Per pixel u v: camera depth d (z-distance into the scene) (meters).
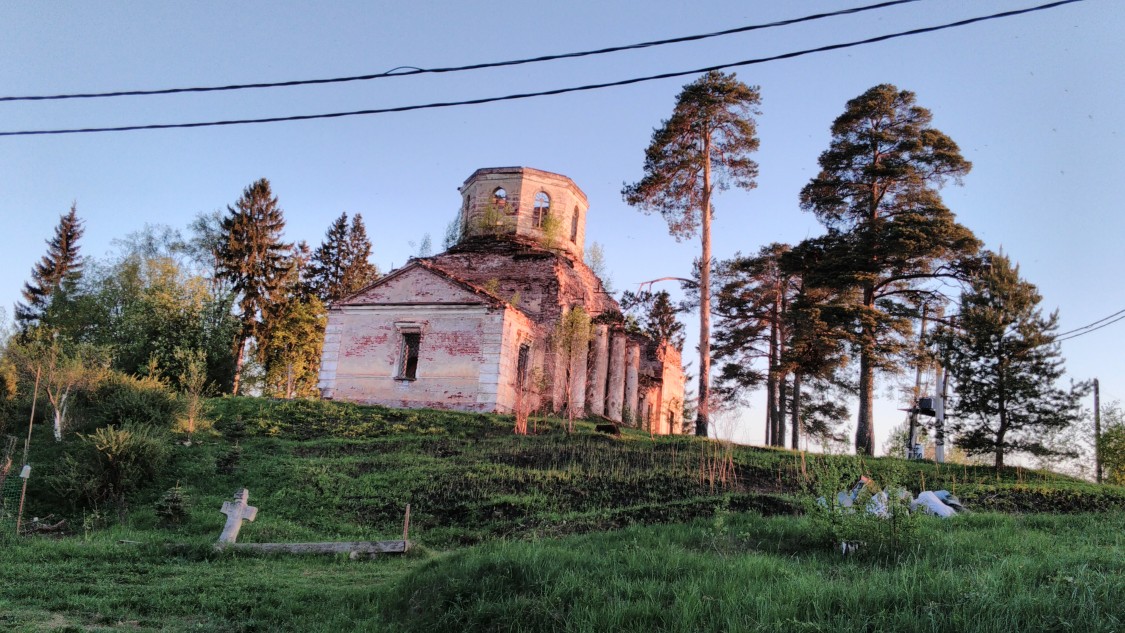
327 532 19.39
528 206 42.88
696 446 27.72
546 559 11.94
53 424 28.02
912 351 33.75
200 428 28.69
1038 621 8.06
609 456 25.83
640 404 47.00
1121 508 20.50
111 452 21.33
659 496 21.23
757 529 15.21
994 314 26.72
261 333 52.78
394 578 13.33
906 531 13.06
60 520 19.72
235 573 13.91
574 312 35.31
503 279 39.44
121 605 11.10
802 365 37.47
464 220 44.66
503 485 22.36
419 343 35.31
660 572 11.17
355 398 35.12
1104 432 28.55
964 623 8.06
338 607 11.73
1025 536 14.04
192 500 21.17
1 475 20.45
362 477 23.27
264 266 53.69
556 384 37.22
